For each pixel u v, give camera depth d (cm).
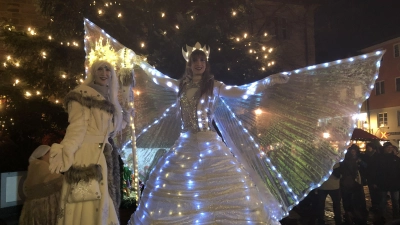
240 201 402
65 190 337
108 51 414
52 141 902
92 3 848
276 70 980
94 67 369
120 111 381
